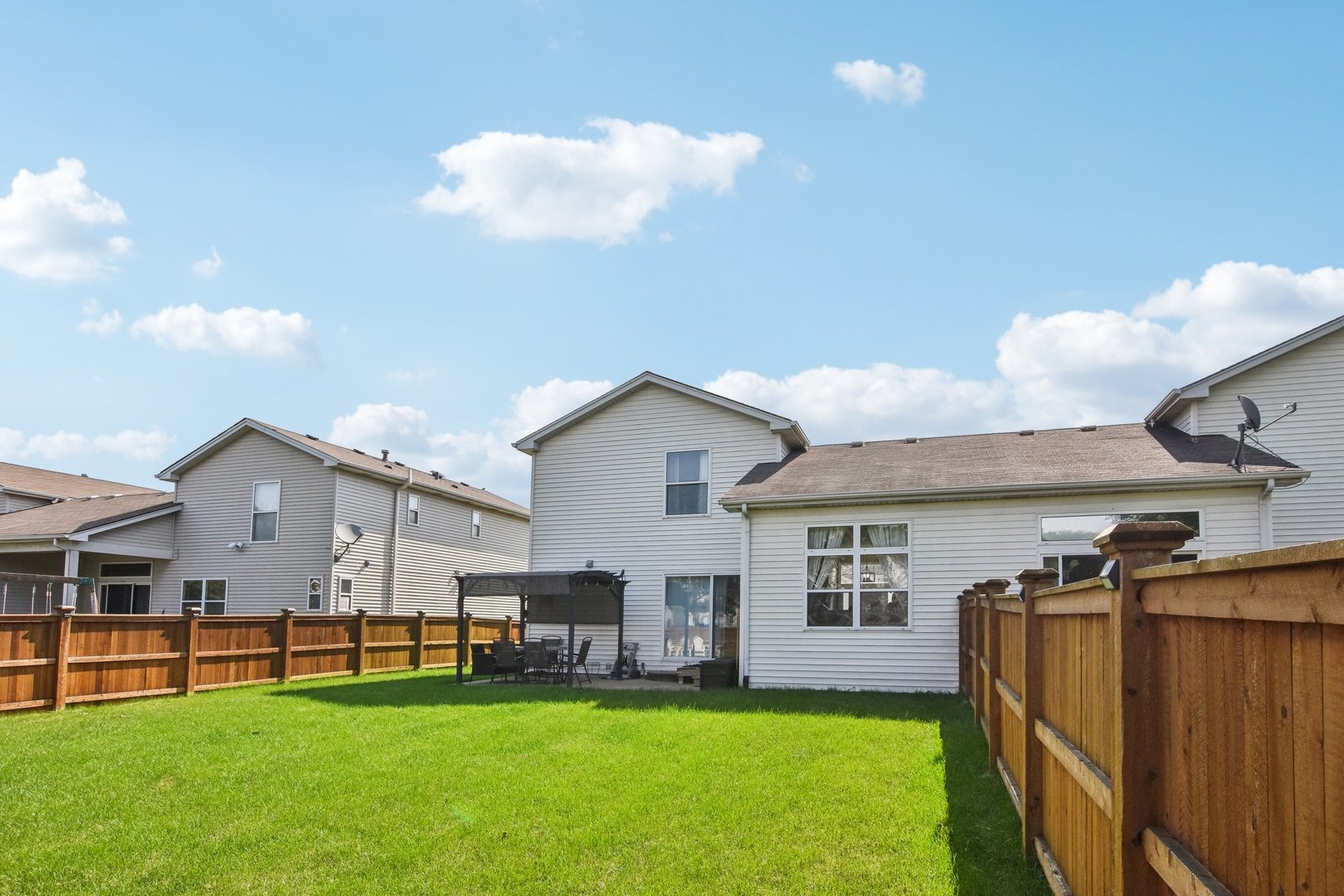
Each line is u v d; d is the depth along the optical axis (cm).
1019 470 1490
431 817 666
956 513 1469
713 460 1883
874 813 649
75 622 1284
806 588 1539
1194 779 250
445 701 1330
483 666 1816
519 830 631
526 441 2008
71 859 583
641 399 1962
